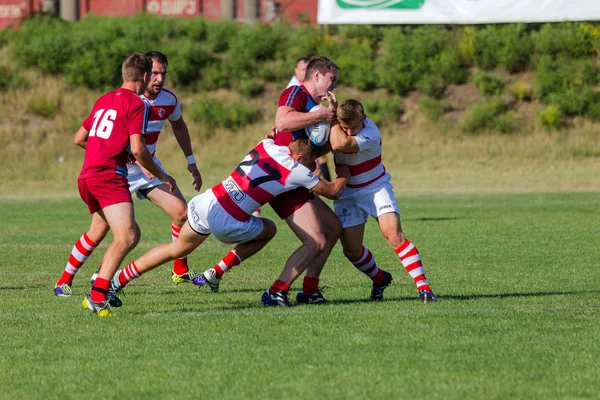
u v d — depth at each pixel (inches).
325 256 1054.4
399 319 934.4
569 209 2508.6
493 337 842.2
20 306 1057.5
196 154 3944.4
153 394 660.1
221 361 756.0
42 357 781.3
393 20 3959.2
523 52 4330.7
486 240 1797.5
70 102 4215.1
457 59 4345.5
